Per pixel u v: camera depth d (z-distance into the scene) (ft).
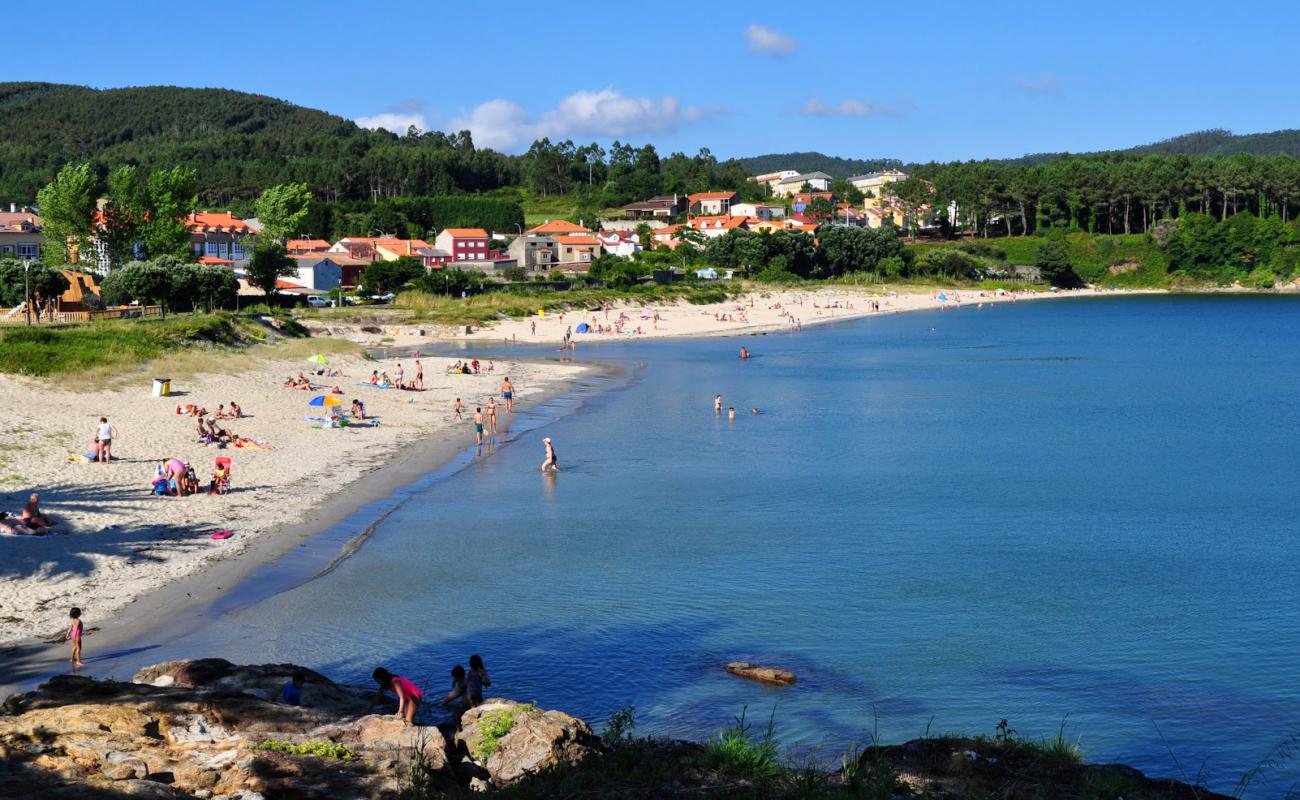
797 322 512.22
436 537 137.59
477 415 204.74
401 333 432.25
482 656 98.12
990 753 67.62
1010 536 141.38
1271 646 101.96
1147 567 127.85
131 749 62.59
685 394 284.00
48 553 119.65
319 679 83.66
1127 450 205.05
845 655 99.66
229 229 621.31
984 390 295.69
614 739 71.87
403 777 60.23
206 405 217.56
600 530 142.61
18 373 217.56
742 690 91.61
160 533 130.41
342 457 184.34
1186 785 64.08
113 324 292.61
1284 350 407.23
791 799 58.75
